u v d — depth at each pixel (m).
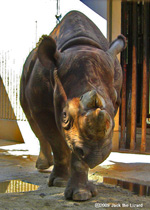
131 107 8.10
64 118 3.00
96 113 2.57
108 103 2.89
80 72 3.05
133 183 4.74
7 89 9.86
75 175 3.69
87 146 2.80
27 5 9.34
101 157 2.81
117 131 8.05
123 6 8.50
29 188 4.32
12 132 9.70
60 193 3.92
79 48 3.41
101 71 3.12
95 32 4.23
